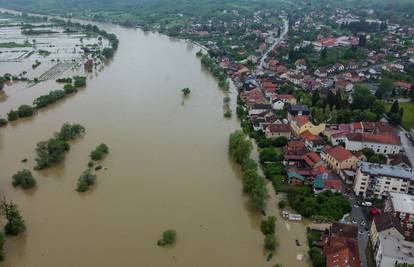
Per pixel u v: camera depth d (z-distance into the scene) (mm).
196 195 175000
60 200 169500
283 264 136625
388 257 127688
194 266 135375
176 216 160500
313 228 152875
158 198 171875
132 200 170125
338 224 146375
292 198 169125
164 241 144750
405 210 150125
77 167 196875
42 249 141000
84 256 138375
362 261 136875
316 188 176500
